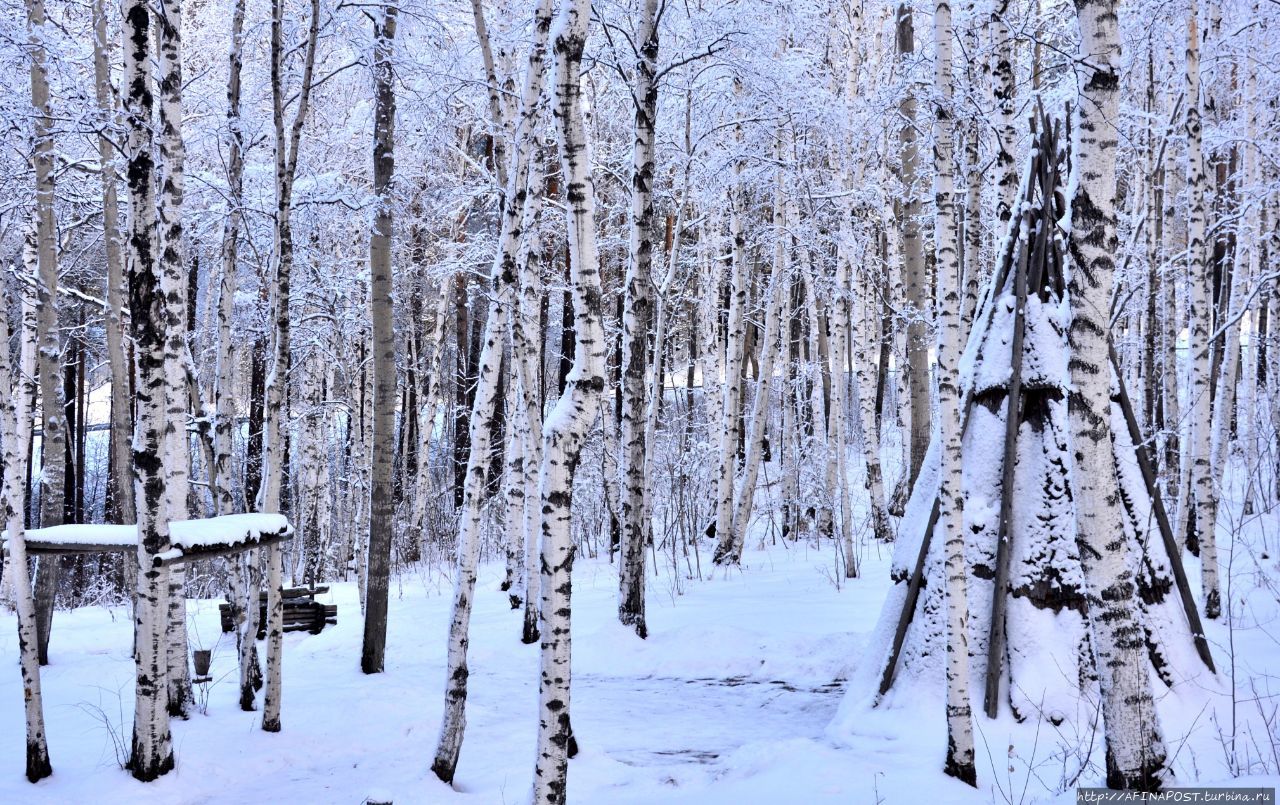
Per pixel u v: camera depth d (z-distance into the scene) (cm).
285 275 730
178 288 620
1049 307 682
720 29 1151
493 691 866
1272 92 1323
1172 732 561
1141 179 1448
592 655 986
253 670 789
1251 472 1365
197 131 1097
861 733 635
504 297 633
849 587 1217
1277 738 516
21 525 584
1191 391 899
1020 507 649
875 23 1727
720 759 623
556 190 1499
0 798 531
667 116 1409
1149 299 1460
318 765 632
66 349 1945
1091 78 416
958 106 750
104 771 576
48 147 1005
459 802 545
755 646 963
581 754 638
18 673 885
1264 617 829
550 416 452
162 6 596
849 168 1505
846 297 1684
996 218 788
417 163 1577
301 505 1917
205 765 604
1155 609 632
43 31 977
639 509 1049
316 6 751
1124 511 656
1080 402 414
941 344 530
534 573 1063
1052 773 507
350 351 1816
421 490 1977
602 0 1066
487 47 837
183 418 638
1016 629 623
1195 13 941
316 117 1404
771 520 1909
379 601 938
